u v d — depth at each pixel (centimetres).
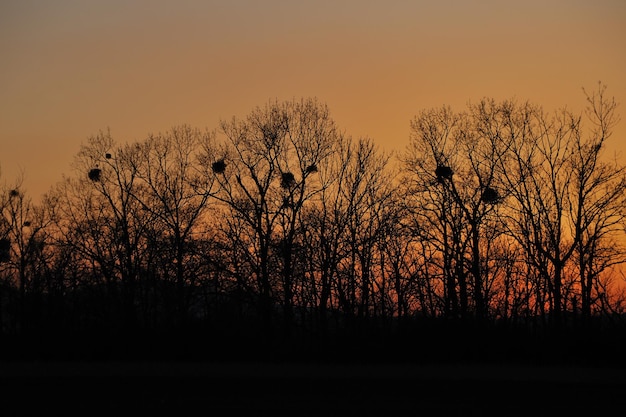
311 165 7219
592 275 6669
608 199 6988
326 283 7050
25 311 7119
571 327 5847
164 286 7281
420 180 7456
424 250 7306
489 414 3269
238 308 7031
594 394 3716
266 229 7381
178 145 8381
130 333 5950
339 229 7381
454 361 5184
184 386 4053
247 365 5031
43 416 3325
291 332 6700
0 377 4419
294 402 3572
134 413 3359
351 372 4609
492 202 6988
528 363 5028
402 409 3381
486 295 6981
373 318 6594
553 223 7219
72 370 4744
